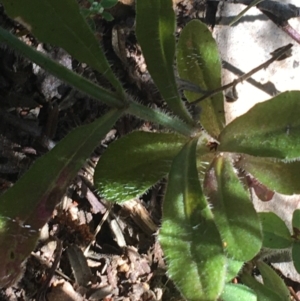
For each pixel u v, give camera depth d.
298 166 0.25
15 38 0.21
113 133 0.29
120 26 0.30
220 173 0.25
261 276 0.31
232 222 0.24
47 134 0.28
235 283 0.28
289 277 0.32
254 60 0.31
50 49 0.28
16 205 0.21
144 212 0.30
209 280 0.21
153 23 0.22
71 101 0.29
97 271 0.29
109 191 0.24
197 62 0.26
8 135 0.27
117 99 0.23
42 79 0.28
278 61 0.31
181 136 0.24
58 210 0.29
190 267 0.21
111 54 0.30
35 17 0.22
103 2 0.27
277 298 0.27
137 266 0.30
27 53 0.22
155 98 0.30
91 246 0.29
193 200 0.22
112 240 0.30
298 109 0.22
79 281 0.28
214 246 0.21
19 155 0.28
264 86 0.31
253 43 0.31
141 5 0.22
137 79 0.30
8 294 0.27
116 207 0.30
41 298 0.27
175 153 0.24
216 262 0.21
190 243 0.21
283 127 0.22
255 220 0.24
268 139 0.23
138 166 0.24
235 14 0.31
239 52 0.31
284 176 0.25
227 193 0.25
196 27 0.25
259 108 0.23
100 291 0.29
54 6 0.22
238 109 0.31
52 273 0.28
